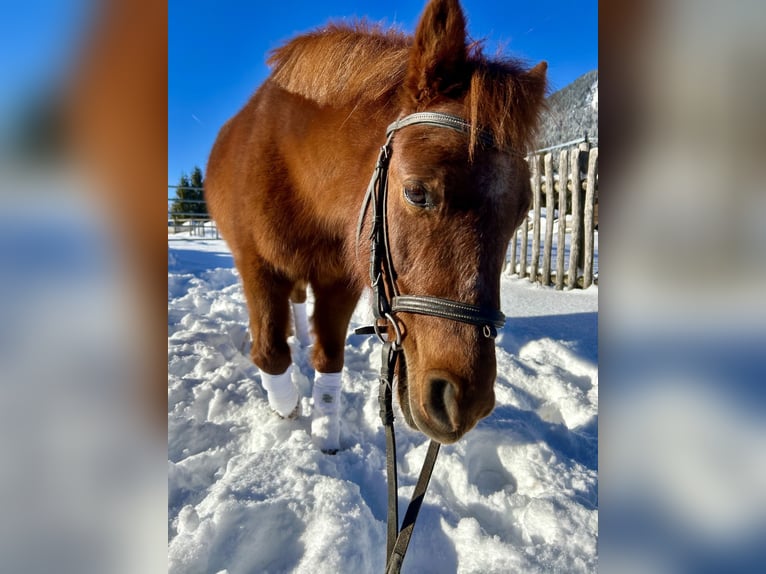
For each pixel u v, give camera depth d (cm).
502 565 173
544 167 602
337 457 245
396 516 155
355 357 402
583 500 213
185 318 476
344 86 189
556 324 461
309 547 178
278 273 248
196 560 166
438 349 136
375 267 160
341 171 200
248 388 317
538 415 289
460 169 134
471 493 222
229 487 202
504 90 141
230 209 259
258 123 237
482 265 135
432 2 148
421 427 142
